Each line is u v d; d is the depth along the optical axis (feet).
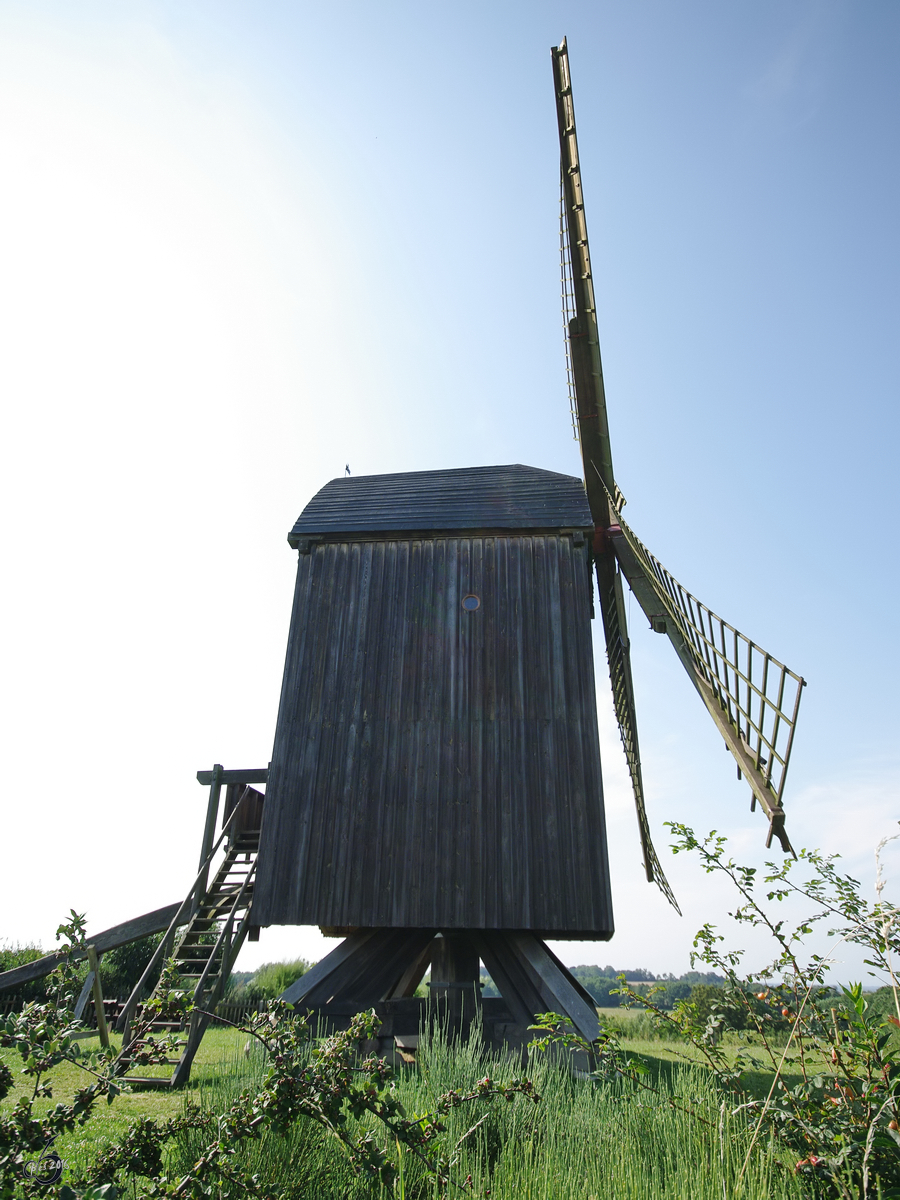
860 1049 13.89
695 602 38.19
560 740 37.27
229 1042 43.16
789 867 16.10
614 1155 16.44
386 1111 12.46
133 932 37.96
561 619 39.93
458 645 39.93
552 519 41.88
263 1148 15.56
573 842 35.17
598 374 43.98
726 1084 17.01
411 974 43.16
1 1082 11.02
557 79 42.57
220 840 39.81
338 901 35.47
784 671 29.37
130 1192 13.80
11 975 38.04
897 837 13.87
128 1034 29.45
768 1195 13.60
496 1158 16.98
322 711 39.27
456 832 36.01
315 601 41.86
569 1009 32.86
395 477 46.78
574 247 42.80
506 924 34.04
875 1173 13.16
